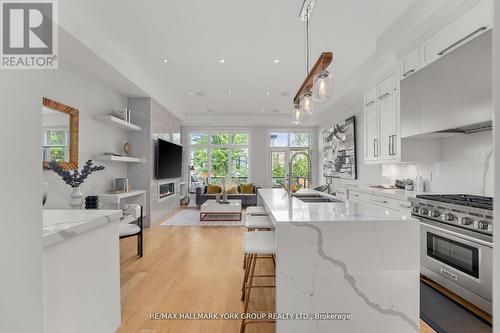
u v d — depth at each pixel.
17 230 0.88
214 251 3.62
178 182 7.38
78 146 3.60
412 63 2.96
